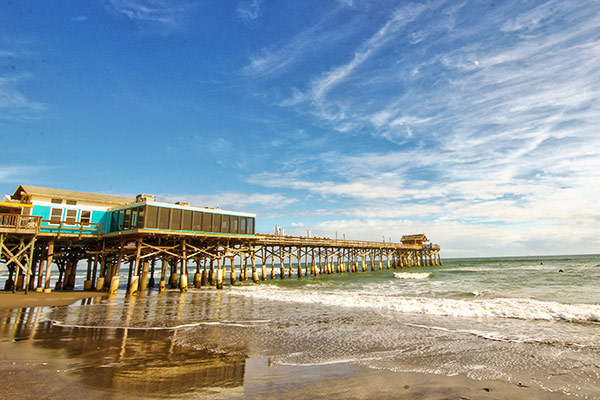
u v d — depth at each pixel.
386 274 48.53
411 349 8.74
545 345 8.91
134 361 7.55
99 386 5.79
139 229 23.28
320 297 19.92
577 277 32.78
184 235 25.64
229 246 32.34
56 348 8.73
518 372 6.79
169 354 8.24
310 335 10.52
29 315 14.55
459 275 41.34
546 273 40.31
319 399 5.31
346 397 5.41
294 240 41.81
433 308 14.81
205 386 5.90
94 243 28.84
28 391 5.45
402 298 18.44
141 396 5.33
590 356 7.88
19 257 23.25
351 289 26.50
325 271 50.97
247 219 30.97
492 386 5.97
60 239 26.25
